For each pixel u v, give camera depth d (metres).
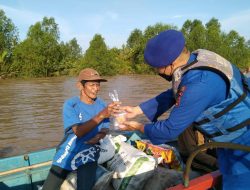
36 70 44.78
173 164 3.32
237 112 1.80
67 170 2.98
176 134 1.86
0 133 10.50
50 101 17.73
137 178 2.86
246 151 1.81
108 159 3.17
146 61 1.97
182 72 1.84
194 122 1.96
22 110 14.84
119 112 2.47
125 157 3.06
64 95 20.47
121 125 2.20
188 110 1.77
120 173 2.94
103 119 3.00
